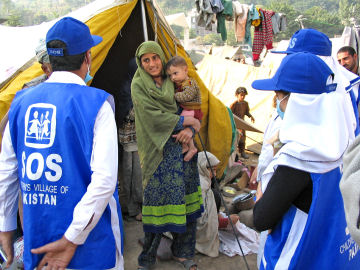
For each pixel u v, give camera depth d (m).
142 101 2.53
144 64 2.59
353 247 1.65
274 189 1.54
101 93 1.58
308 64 1.56
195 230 2.91
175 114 2.67
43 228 1.54
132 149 3.77
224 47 16.14
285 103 1.70
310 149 1.46
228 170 5.29
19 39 4.73
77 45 1.60
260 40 6.86
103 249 1.61
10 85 3.20
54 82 1.60
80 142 1.51
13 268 2.21
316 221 1.50
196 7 5.65
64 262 1.49
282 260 1.57
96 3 4.02
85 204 1.46
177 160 2.62
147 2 3.91
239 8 6.21
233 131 4.58
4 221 1.66
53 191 1.52
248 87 8.32
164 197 2.63
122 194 4.30
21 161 1.57
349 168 1.07
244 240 3.40
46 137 1.52
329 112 1.52
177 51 4.26
